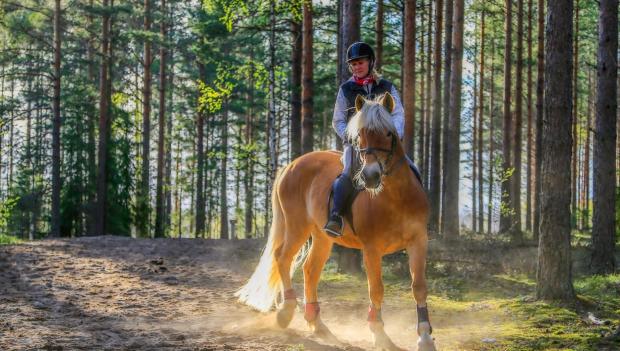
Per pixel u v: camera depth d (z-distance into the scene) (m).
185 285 10.98
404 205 5.71
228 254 16.06
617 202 18.69
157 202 29.28
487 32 33.22
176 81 43.38
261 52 32.59
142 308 8.66
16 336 6.53
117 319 7.78
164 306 8.86
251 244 18.95
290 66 33.84
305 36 16.52
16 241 21.95
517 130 24.67
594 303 8.79
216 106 17.02
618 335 6.63
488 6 28.42
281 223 7.32
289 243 7.08
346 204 6.10
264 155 35.56
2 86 40.25
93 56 31.86
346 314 8.43
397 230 5.79
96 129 31.12
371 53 6.59
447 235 18.89
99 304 8.89
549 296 8.84
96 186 29.56
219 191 40.91
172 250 16.80
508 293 10.44
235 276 12.31
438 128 21.80
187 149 45.09
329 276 12.08
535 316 8.02
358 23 12.16
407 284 11.18
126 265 13.43
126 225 29.45
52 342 6.25
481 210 34.19
